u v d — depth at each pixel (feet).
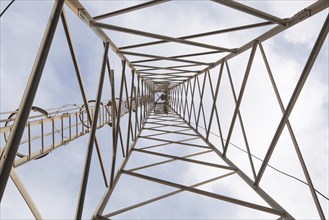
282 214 13.98
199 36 19.89
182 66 32.09
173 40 19.63
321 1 11.60
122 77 23.35
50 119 24.27
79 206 10.96
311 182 12.91
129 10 15.93
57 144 25.52
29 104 7.39
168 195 17.52
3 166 6.79
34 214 12.23
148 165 22.70
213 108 27.07
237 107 19.71
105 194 16.31
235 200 15.03
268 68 16.71
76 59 13.30
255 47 18.69
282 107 15.14
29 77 7.77
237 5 14.01
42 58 7.88
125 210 15.72
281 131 13.79
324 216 12.16
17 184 11.53
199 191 16.19
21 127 7.17
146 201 16.80
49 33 8.20
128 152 24.03
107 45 15.99
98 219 13.89
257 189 17.04
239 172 20.52
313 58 11.16
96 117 13.51
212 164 21.89
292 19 14.30
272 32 16.40
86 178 11.71
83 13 15.05
